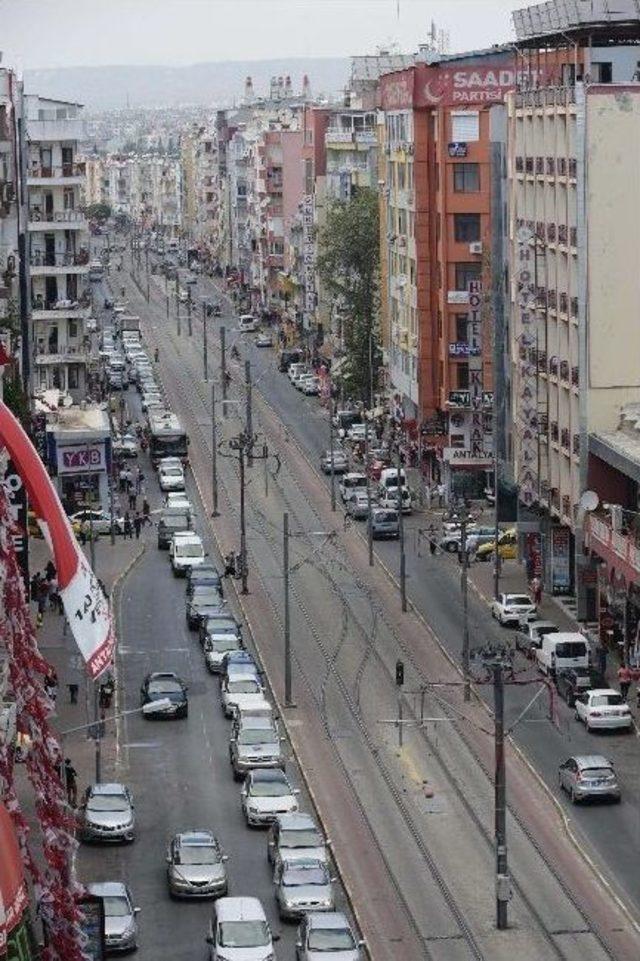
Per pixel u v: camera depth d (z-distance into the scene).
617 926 139.75
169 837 160.12
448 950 135.38
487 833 159.88
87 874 150.75
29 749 77.62
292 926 139.88
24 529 157.38
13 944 71.12
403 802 167.88
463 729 189.50
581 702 189.38
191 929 139.12
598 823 161.88
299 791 170.88
